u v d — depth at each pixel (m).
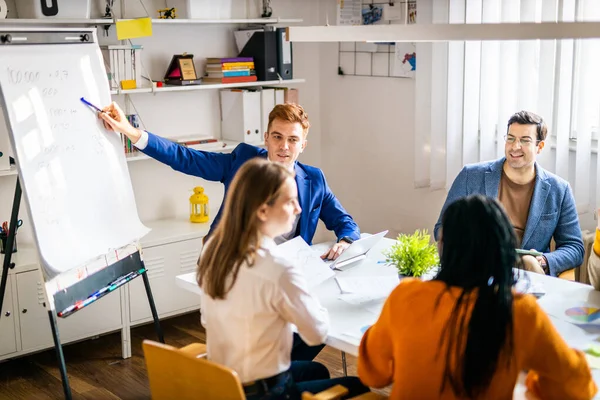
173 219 4.29
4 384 3.43
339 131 4.91
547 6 3.48
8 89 2.63
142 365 3.62
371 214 4.82
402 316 1.76
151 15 4.09
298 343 2.66
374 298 2.47
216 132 4.46
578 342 2.13
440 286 1.74
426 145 4.21
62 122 2.83
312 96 4.95
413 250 2.57
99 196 2.95
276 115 2.89
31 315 3.51
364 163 4.79
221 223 2.02
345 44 4.73
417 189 4.48
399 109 4.47
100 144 2.99
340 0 4.62
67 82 2.88
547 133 3.34
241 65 4.27
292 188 2.00
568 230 3.24
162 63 4.18
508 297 1.68
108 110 3.01
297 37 2.70
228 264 1.97
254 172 1.97
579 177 3.57
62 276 2.77
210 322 2.07
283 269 1.97
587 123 3.52
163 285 3.90
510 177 3.27
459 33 2.27
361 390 2.23
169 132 4.26
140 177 4.20
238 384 1.82
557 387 1.78
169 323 4.13
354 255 2.81
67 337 3.59
